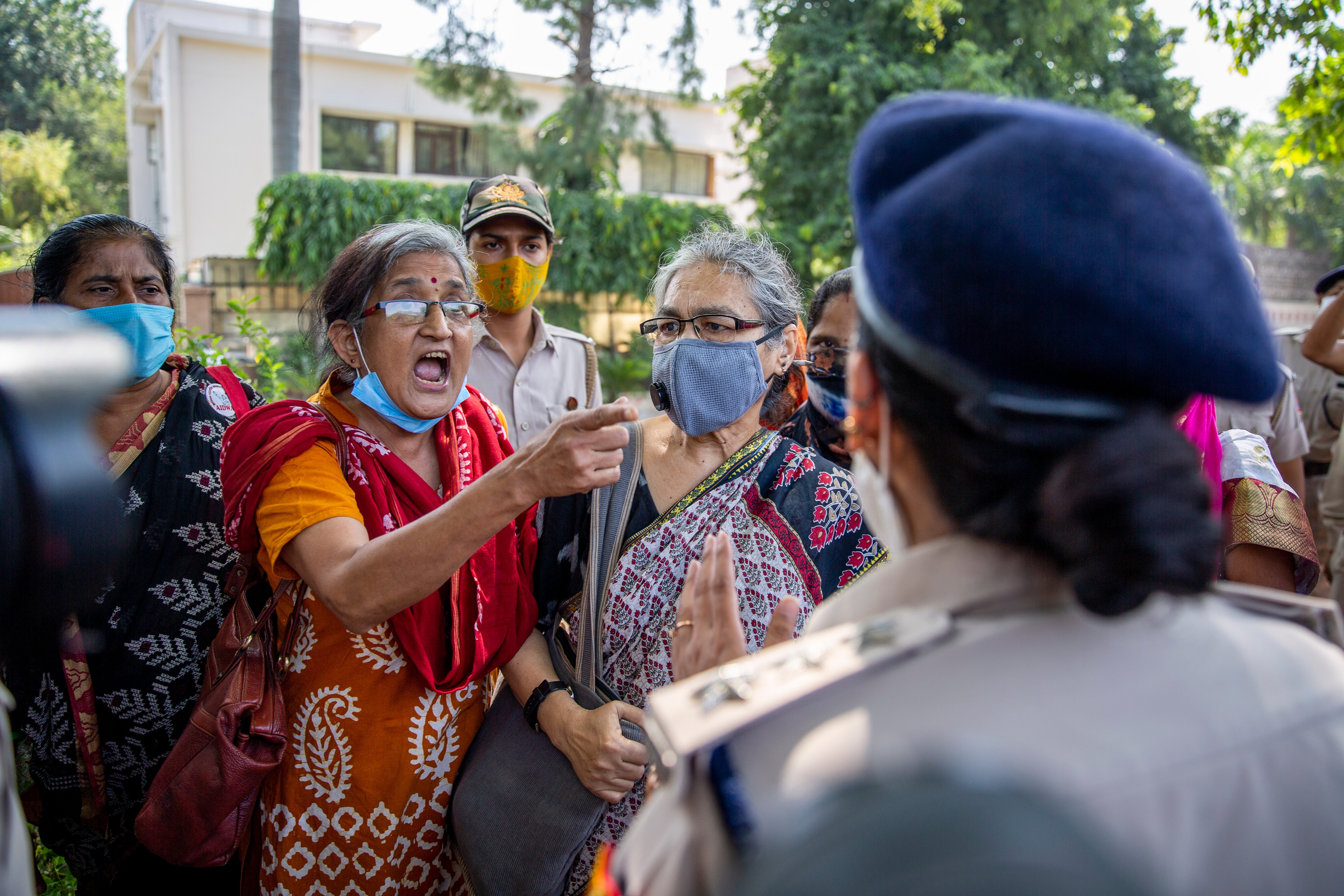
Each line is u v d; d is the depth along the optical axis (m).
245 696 1.71
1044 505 0.64
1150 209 0.62
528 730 1.83
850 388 0.83
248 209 16.75
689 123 18.39
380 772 1.76
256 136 16.66
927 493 0.76
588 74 12.38
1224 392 0.63
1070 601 0.69
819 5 13.01
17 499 0.50
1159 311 0.60
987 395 0.64
